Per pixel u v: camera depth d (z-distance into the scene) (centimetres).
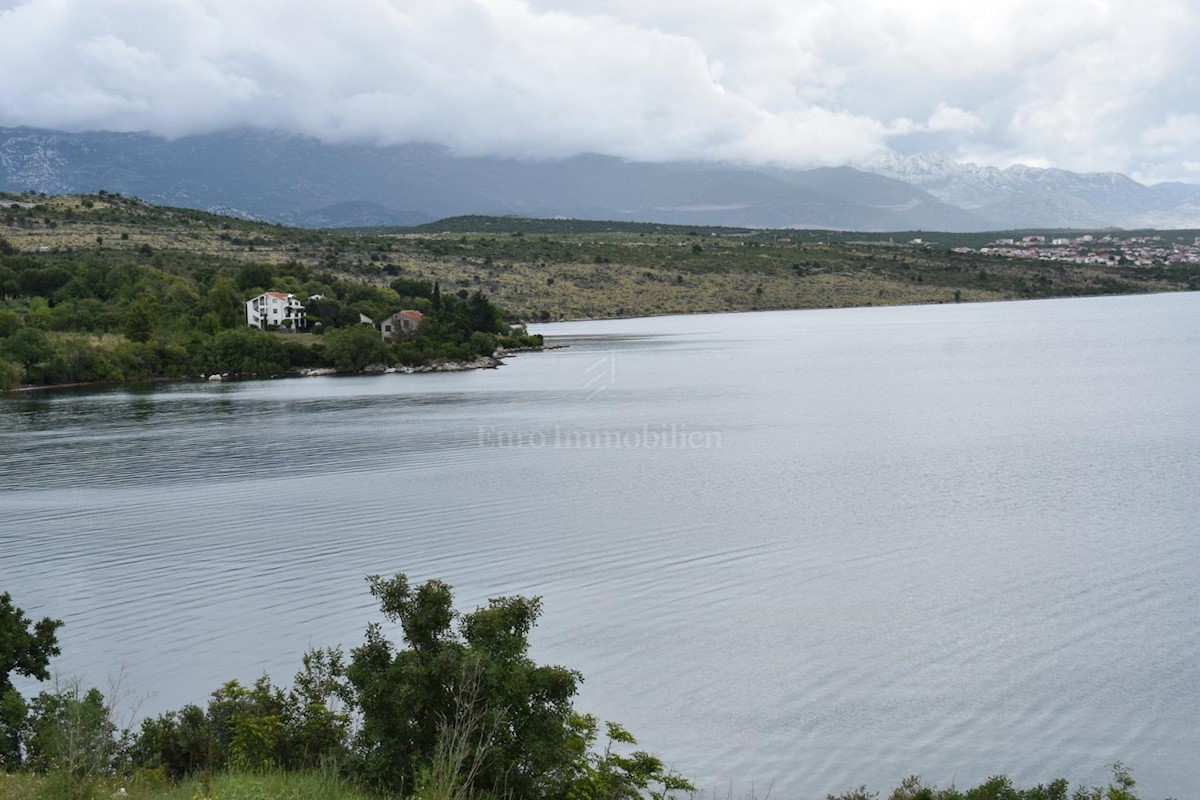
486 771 1955
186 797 1828
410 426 10575
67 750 2092
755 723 3334
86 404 13362
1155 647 3862
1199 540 5278
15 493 7394
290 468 8150
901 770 3031
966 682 3603
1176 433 9000
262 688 2408
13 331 16912
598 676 3719
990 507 6200
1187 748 3128
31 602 4700
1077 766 3052
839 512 6166
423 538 5712
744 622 4238
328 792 1898
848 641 4003
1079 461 7731
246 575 5047
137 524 6259
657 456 8431
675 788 2728
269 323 19950
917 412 10969
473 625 2166
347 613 4447
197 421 11362
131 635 4219
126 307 19300
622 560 5184
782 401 12231
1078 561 4978
